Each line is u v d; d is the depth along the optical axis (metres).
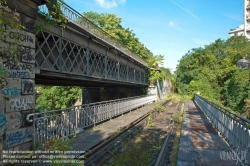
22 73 6.37
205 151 6.21
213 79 40.69
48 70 10.42
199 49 46.22
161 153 6.33
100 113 11.28
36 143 6.32
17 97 6.13
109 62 19.72
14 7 6.16
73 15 11.62
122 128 10.04
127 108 16.67
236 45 41.69
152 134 9.94
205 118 13.02
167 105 25.25
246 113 23.12
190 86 40.44
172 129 10.52
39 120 6.50
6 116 5.74
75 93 32.78
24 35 6.54
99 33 15.27
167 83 47.94
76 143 7.20
